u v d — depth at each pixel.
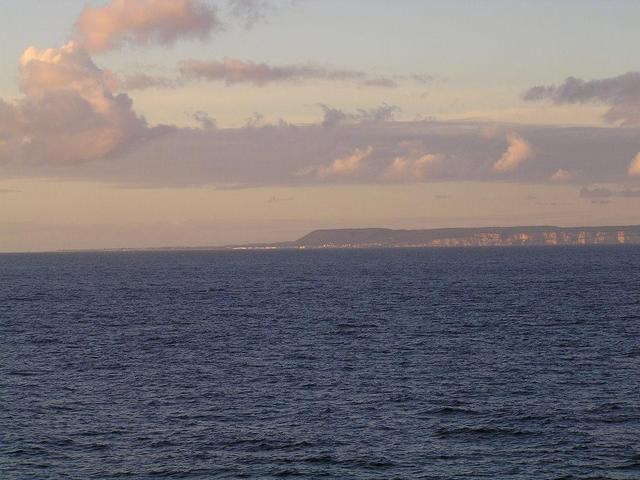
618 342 77.50
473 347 75.75
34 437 46.06
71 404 53.50
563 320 95.69
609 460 41.69
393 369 64.94
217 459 42.34
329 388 58.00
